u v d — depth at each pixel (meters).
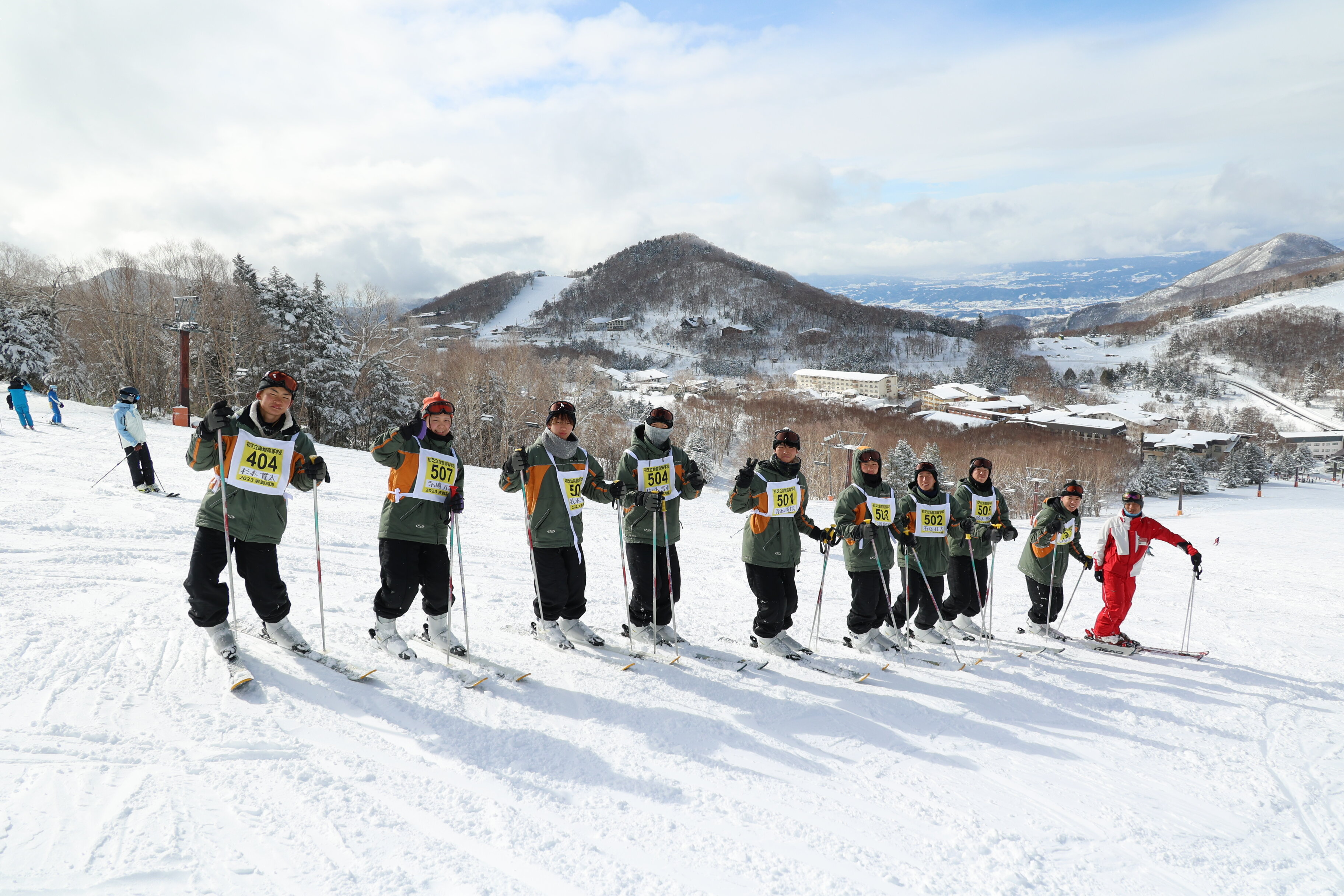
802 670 5.19
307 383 36.66
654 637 5.30
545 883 2.69
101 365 38.28
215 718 3.55
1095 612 8.66
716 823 3.21
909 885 2.89
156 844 2.60
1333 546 20.11
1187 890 3.06
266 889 2.47
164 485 11.50
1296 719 5.07
